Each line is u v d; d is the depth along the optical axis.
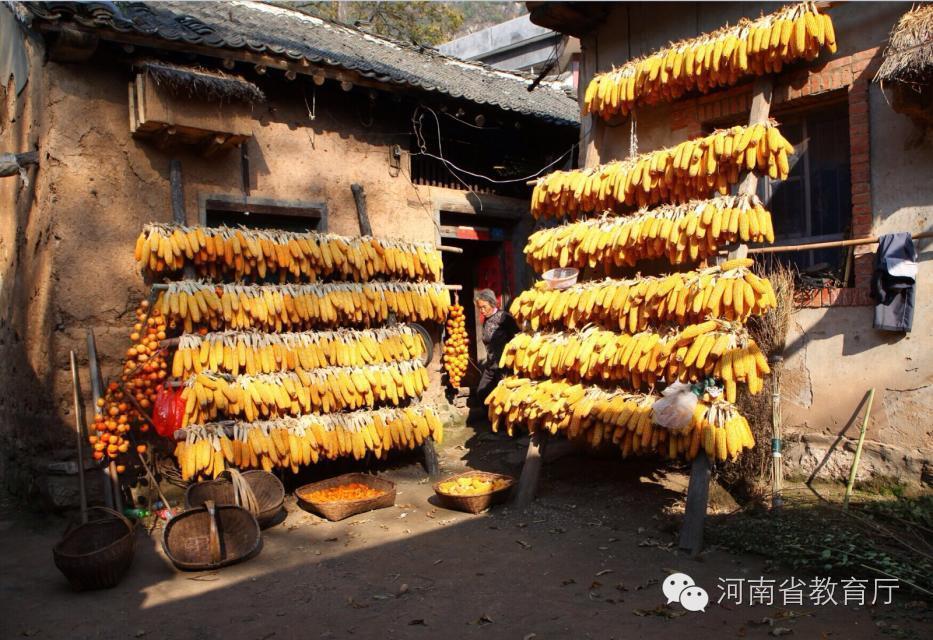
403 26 17.55
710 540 4.54
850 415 5.24
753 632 3.32
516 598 3.79
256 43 5.81
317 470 6.35
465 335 7.54
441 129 8.19
